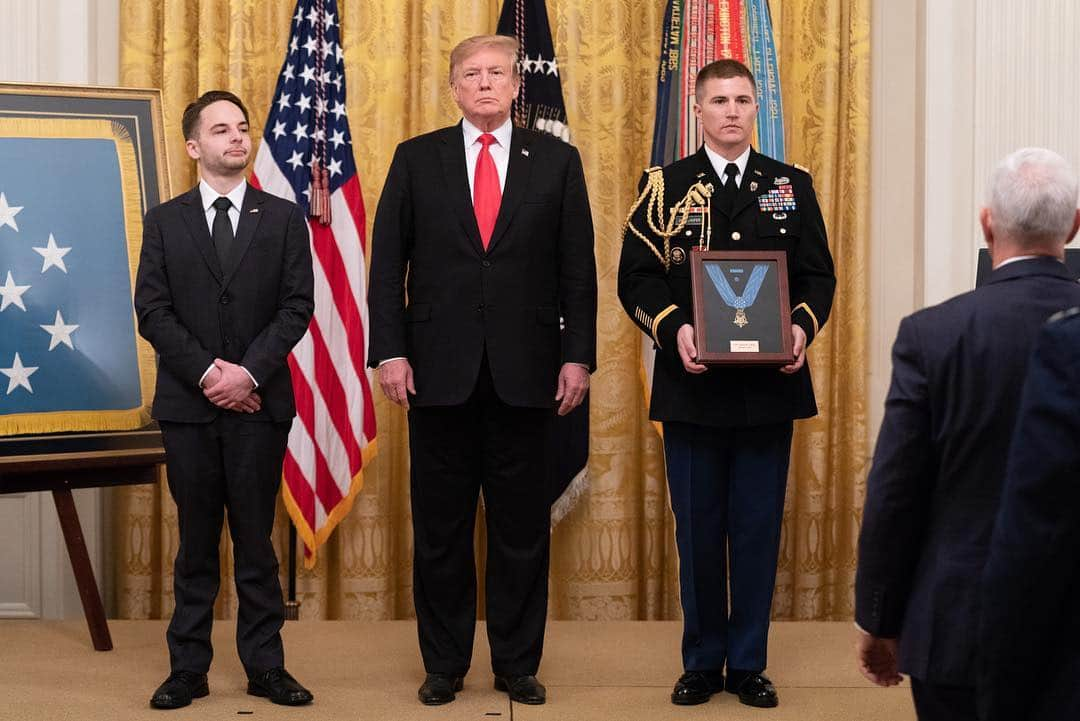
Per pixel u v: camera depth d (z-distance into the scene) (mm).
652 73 5148
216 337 3586
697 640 3643
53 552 4883
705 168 3688
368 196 5047
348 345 4859
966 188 4992
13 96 4246
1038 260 1945
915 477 1949
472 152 3721
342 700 3625
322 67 4910
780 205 3646
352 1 5051
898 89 5211
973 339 1898
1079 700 1596
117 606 5043
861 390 5090
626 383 5055
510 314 3582
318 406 4812
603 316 5027
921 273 5078
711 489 3631
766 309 3461
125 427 4207
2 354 4090
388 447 5020
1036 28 4902
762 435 3613
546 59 4938
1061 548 1547
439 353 3572
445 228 3615
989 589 1608
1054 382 1555
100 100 4344
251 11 5027
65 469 4141
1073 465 1525
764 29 4938
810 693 3721
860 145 5109
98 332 4211
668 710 3533
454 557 3654
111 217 4277
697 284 3459
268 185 4773
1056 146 4895
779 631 4555
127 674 3922
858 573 2031
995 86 4934
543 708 3547
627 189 5090
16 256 4145
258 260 3648
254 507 3600
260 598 3621
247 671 3633
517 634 3674
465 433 3631
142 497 4980
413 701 3619
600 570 5023
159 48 5078
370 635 4520
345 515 4949
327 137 4887
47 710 3488
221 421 3582
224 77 5047
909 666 1932
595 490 5023
